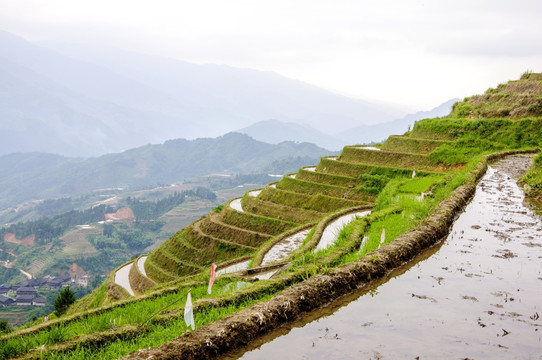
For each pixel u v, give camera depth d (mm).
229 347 8156
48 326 12555
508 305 10078
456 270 12586
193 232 70188
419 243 14453
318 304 10156
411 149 67188
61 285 189750
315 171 77875
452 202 20000
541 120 58344
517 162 39750
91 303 59875
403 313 9688
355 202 60094
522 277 11953
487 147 58250
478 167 32219
